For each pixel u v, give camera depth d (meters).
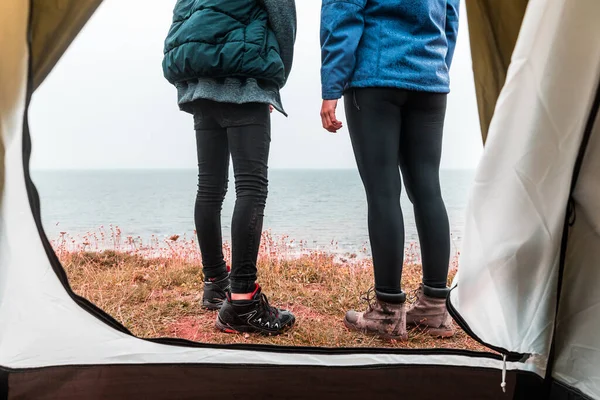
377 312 1.64
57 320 1.20
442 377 1.28
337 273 3.12
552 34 1.02
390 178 1.63
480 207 1.11
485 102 1.45
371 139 1.62
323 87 1.61
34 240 1.14
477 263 1.12
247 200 1.73
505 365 1.15
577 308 1.15
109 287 2.78
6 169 1.10
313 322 1.90
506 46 1.39
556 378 1.17
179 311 2.07
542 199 1.08
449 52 1.82
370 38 1.61
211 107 1.76
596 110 1.02
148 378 1.25
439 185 1.73
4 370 1.17
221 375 1.27
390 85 1.56
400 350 1.33
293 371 1.29
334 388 1.27
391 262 1.60
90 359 1.23
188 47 1.69
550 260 1.11
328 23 1.57
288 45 1.78
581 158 1.06
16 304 1.14
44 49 1.18
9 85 1.08
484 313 1.14
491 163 1.09
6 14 1.07
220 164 1.98
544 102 1.04
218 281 2.09
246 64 1.66
